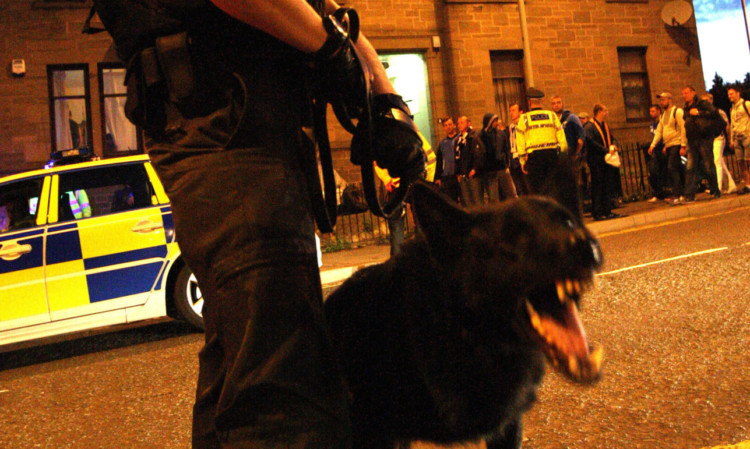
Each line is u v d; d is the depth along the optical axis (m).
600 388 3.03
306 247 1.25
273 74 1.30
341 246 11.23
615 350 3.61
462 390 1.32
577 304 1.25
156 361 4.93
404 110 1.53
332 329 1.54
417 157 1.51
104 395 4.05
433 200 1.30
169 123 1.27
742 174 11.92
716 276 5.26
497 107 15.29
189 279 5.88
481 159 9.52
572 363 1.18
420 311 1.37
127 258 5.72
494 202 1.36
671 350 3.50
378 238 11.68
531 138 8.71
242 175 1.21
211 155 1.22
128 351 5.55
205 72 1.22
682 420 2.55
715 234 7.68
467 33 14.85
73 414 3.69
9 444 3.23
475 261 1.26
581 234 1.20
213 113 1.23
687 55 16.83
